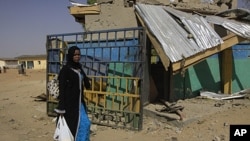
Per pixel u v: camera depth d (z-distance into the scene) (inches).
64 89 198.8
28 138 287.4
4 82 1114.1
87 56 366.0
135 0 438.9
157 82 395.5
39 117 374.0
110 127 319.9
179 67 337.7
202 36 383.6
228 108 353.1
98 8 458.0
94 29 461.4
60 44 378.9
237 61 479.5
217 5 544.1
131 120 308.7
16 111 417.1
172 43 347.6
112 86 340.2
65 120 198.8
